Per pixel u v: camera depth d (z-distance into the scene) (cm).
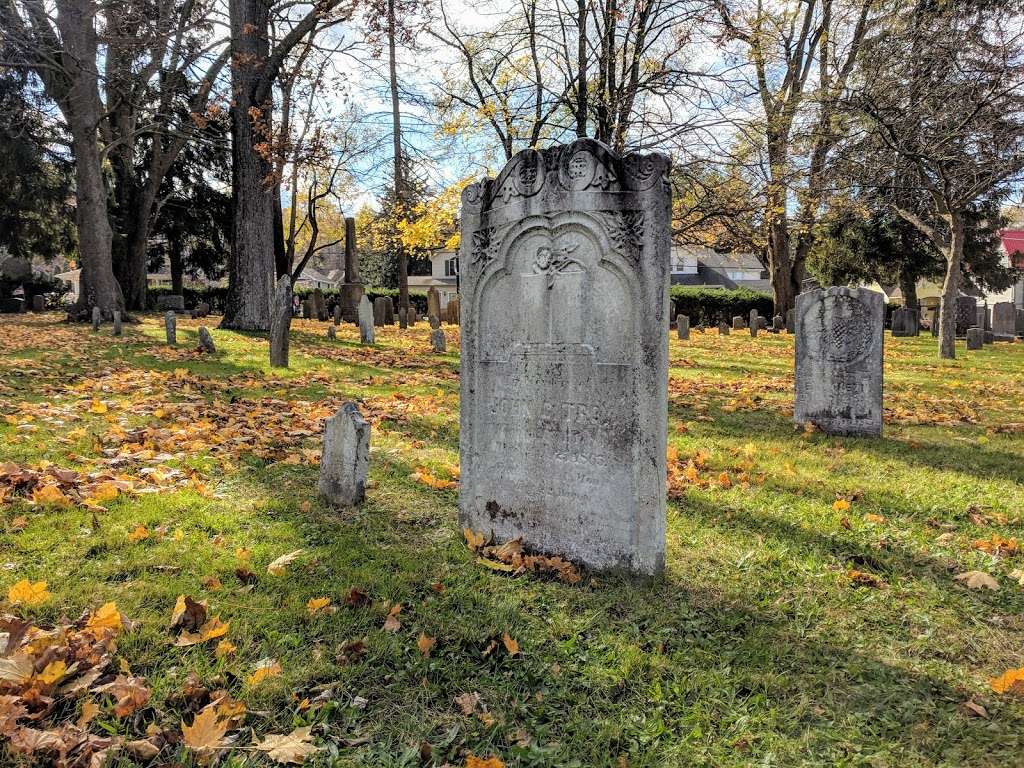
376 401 876
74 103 2053
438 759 232
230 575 352
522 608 341
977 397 1052
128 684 249
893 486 554
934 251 3142
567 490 394
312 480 526
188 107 2772
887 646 316
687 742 246
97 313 1831
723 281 6456
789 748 244
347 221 3155
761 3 2080
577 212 380
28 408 700
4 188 2819
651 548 371
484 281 418
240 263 1833
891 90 1409
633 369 367
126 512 425
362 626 312
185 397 838
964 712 267
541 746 242
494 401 418
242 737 235
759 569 394
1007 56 1240
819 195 1680
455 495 511
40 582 309
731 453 666
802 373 780
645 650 306
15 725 221
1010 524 473
